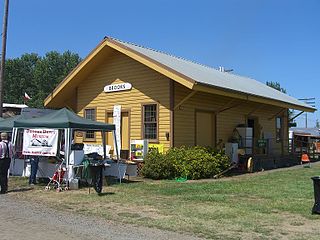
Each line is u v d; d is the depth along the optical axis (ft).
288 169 68.90
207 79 56.44
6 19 70.03
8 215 30.09
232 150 62.13
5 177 41.04
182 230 25.39
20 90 238.07
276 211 30.81
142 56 56.13
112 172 47.96
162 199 36.35
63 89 68.54
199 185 45.03
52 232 24.88
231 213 30.12
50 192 41.09
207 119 63.87
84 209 32.22
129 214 30.07
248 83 81.56
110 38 60.85
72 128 44.55
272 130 83.61
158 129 58.29
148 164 52.19
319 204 29.58
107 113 65.41
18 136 54.80
